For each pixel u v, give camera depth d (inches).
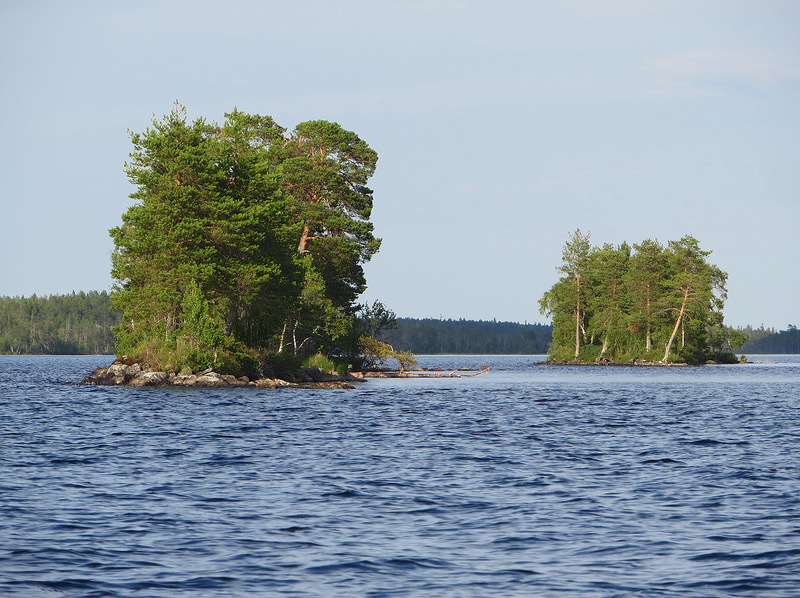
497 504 1722.4
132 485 1918.1
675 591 1128.8
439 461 2367.1
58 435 2974.9
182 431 3132.4
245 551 1328.7
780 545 1374.3
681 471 2190.0
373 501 1747.0
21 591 1106.7
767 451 2635.3
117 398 4859.7
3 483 1919.3
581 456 2498.8
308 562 1266.0
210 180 5954.7
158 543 1373.0
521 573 1213.7
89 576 1181.1
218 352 5940.0
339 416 3882.9
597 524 1537.9
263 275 5876.0
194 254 5708.7
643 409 4574.3
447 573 1211.9
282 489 1882.4
